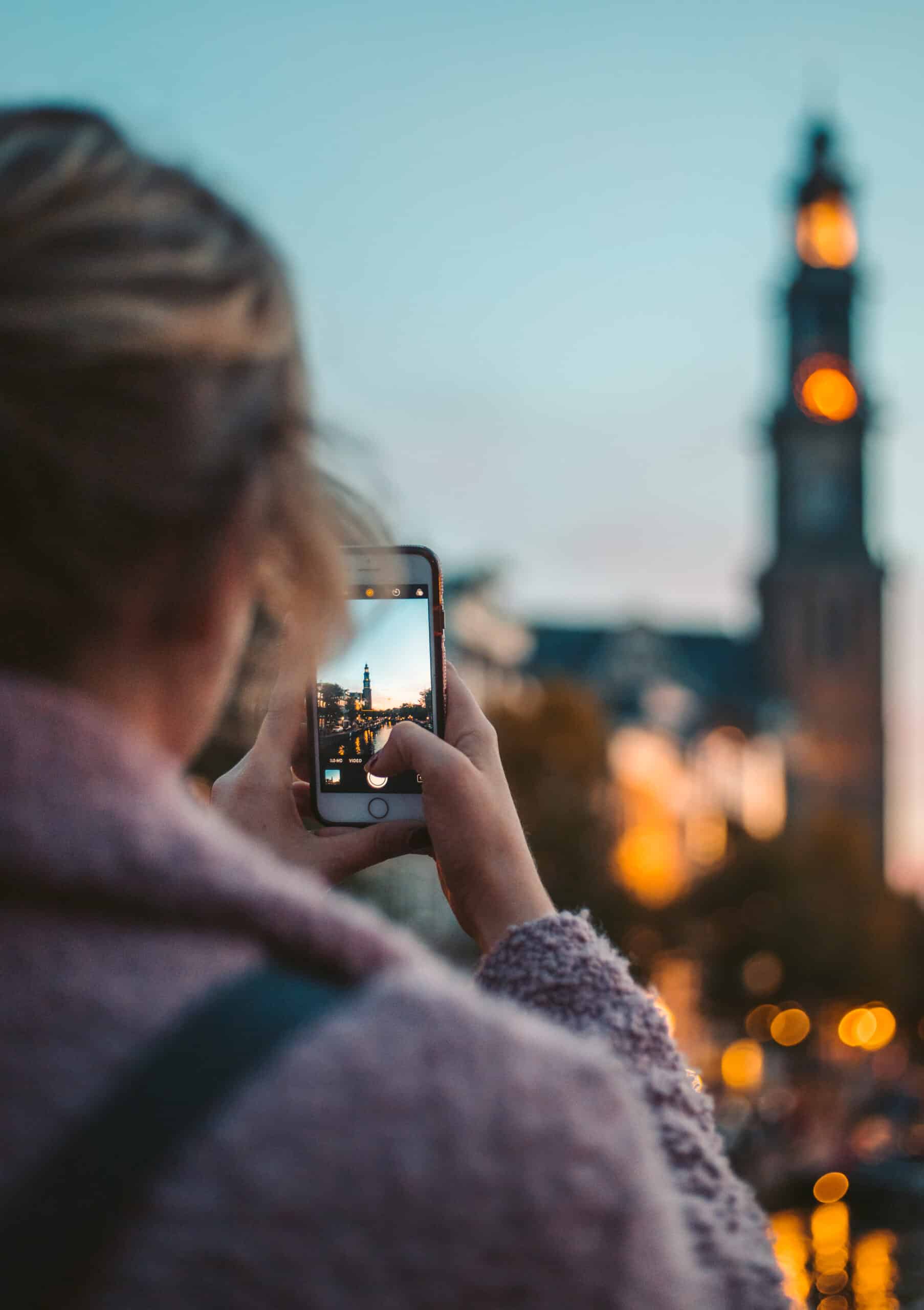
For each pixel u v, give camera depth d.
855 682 73.94
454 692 1.59
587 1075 0.74
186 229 0.79
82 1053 0.69
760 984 46.22
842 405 75.81
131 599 0.78
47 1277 0.65
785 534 75.19
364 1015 0.72
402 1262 0.66
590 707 34.72
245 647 0.92
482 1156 0.68
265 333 0.81
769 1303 0.98
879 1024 55.59
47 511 0.74
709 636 74.50
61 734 0.73
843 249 77.25
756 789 64.81
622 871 34.59
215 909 0.72
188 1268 0.65
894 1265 24.06
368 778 1.62
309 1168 0.67
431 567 1.60
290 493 0.83
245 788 1.56
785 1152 36.19
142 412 0.75
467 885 1.34
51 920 0.71
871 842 70.31
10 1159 0.67
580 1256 0.69
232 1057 0.69
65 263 0.75
